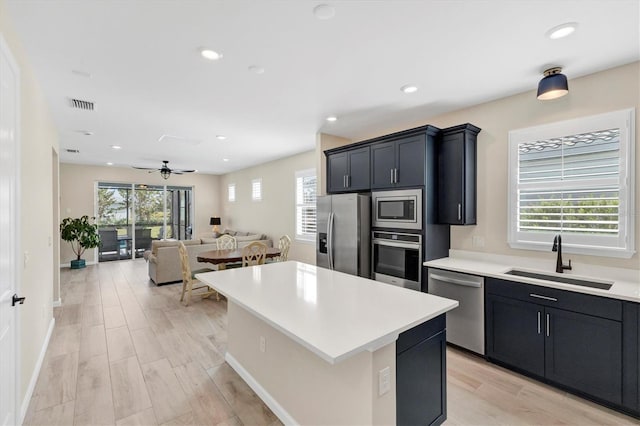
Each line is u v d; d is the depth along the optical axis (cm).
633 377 204
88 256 780
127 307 433
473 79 280
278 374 211
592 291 220
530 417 208
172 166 813
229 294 207
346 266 394
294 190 658
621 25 198
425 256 330
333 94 316
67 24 195
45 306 312
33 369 244
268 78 278
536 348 249
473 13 187
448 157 338
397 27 201
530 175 304
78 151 604
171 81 283
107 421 204
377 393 148
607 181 258
